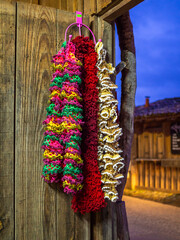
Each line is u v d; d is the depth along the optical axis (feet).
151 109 29.48
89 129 4.43
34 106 4.52
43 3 5.43
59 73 4.21
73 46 4.27
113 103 4.43
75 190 4.20
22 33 4.48
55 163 4.05
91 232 5.12
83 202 4.45
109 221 5.16
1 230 4.25
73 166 3.99
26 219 4.42
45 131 4.46
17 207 4.36
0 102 4.31
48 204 4.59
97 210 4.75
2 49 4.34
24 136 4.44
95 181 4.41
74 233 4.80
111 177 4.22
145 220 17.49
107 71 4.47
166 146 27.78
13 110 4.38
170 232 14.84
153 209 20.98
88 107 4.44
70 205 4.78
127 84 7.44
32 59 4.53
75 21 4.93
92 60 4.49
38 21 4.61
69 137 3.98
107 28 5.14
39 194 4.52
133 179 30.53
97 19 5.14
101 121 4.47
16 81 4.42
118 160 4.26
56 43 4.73
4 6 4.37
